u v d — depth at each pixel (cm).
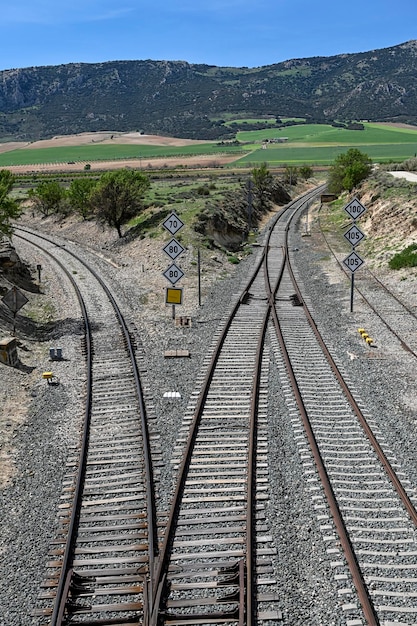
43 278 3381
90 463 1189
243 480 1107
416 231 3394
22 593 848
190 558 903
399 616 784
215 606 809
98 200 4653
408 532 945
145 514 1014
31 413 1449
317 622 782
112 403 1477
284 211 6525
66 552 916
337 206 6112
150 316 2330
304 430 1285
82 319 2336
